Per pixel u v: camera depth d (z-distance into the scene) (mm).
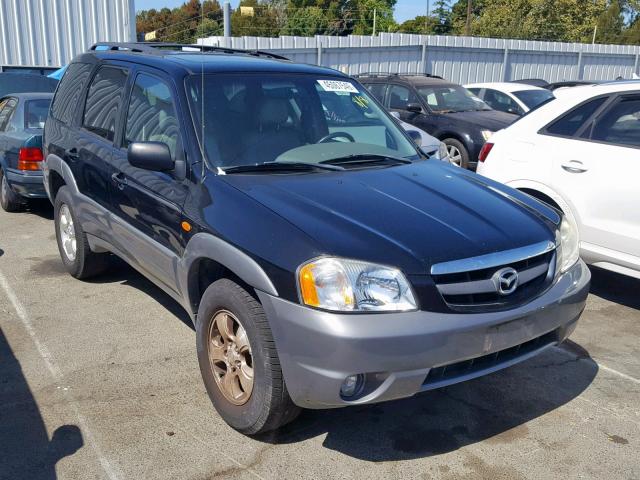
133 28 17688
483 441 3393
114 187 4477
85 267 5402
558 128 5555
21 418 3502
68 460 3145
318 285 2834
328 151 4059
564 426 3547
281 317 2912
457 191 3703
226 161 3748
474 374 3061
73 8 17016
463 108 11398
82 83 5410
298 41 17438
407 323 2816
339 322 2775
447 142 10672
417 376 2861
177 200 3705
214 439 3336
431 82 11820
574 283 3494
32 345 4402
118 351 4328
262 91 4215
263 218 3150
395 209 3297
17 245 6812
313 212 3164
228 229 3236
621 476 3119
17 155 7566
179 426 3447
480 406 3744
